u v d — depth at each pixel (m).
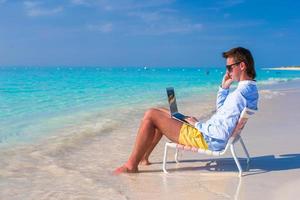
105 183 4.85
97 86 26.84
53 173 5.28
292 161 5.89
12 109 12.75
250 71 5.13
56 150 6.68
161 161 5.98
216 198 4.28
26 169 5.46
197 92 21.86
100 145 7.12
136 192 4.50
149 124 5.36
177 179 5.04
